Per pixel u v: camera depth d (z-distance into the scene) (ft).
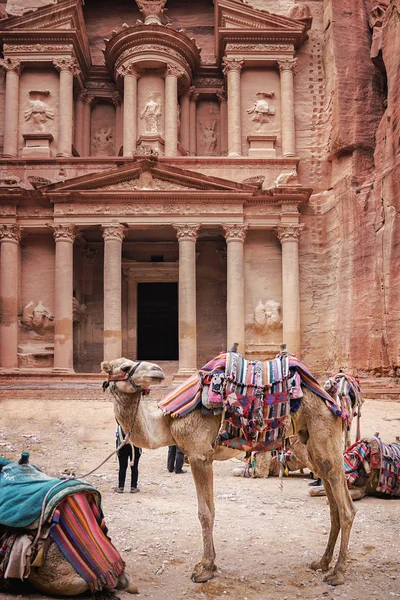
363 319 85.51
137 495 34.19
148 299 114.01
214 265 109.19
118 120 115.96
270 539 24.93
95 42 122.42
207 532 20.79
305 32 109.70
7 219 97.09
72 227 95.86
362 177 94.79
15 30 106.42
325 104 107.45
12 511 18.67
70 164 101.86
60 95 106.52
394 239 79.97
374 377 81.92
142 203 96.43
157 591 19.36
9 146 105.09
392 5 86.79
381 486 32.27
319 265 99.86
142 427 20.89
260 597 18.99
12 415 66.80
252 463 40.04
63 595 18.51
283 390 20.90
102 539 19.13
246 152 107.45
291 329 95.40
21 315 98.37
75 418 65.31
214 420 21.43
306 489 35.70
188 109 114.62
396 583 20.08
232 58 107.96
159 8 113.29
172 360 109.91
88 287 108.99
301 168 106.42
